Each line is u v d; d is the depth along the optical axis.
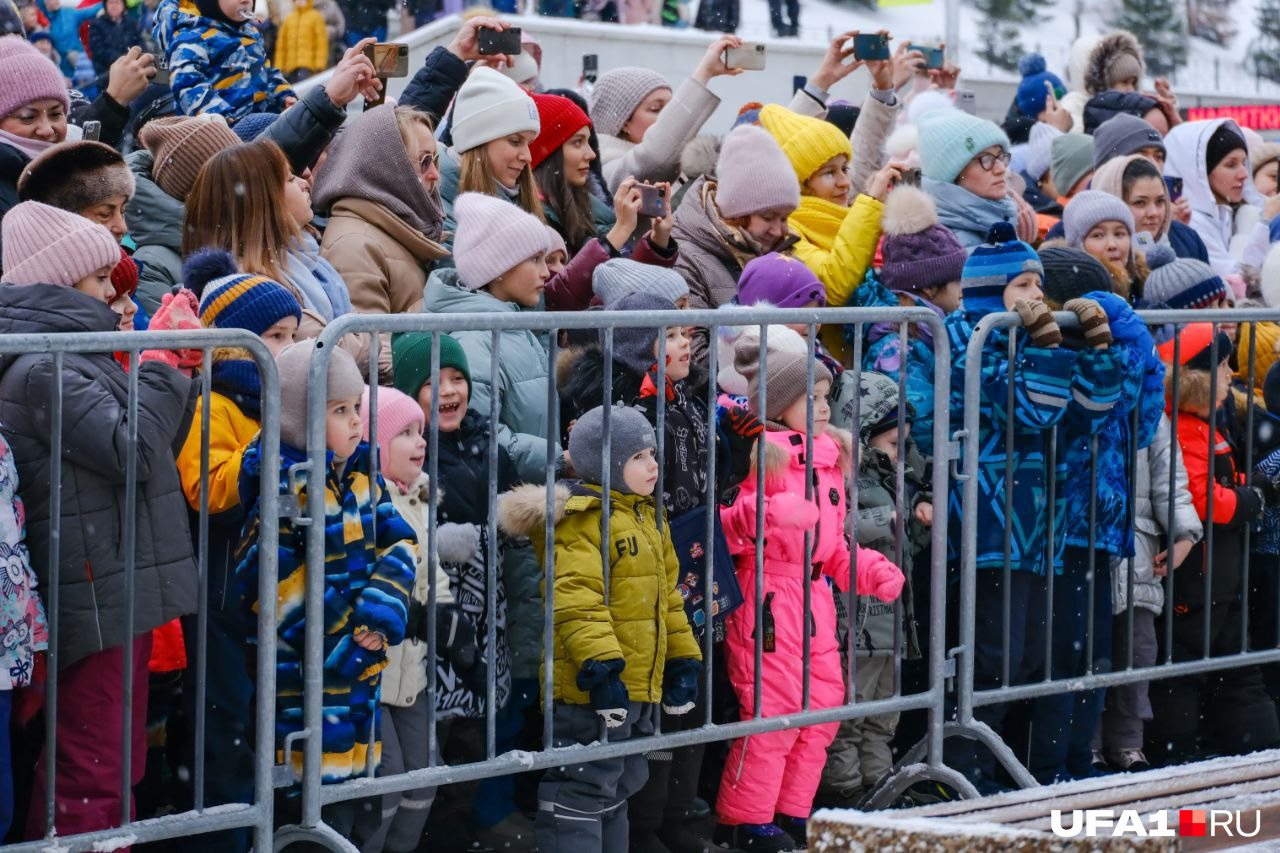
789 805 5.21
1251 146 9.70
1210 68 28.84
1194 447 6.09
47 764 3.89
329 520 4.22
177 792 4.86
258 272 4.97
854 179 7.68
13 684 3.84
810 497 5.02
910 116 9.04
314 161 5.78
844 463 5.39
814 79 7.76
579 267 5.70
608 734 4.66
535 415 5.03
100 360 4.09
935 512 5.36
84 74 12.07
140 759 4.24
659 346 4.71
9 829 4.39
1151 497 6.03
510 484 4.86
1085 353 5.42
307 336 4.88
